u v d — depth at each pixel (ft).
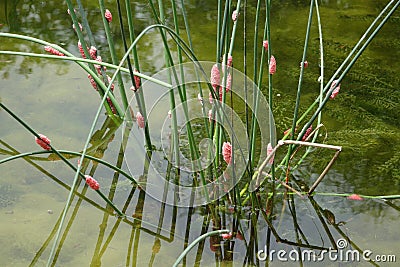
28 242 4.70
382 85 6.07
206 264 4.66
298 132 5.50
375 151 5.42
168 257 4.68
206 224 4.92
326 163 5.33
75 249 4.69
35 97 5.84
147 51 6.31
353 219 4.96
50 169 5.24
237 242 4.82
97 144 5.48
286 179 5.12
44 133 5.49
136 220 4.92
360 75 6.17
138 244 4.76
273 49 6.53
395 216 4.98
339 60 6.37
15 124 5.57
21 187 5.07
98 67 5.56
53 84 5.99
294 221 4.95
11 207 4.91
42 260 4.60
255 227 4.91
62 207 4.96
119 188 5.14
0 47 6.36
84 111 5.75
